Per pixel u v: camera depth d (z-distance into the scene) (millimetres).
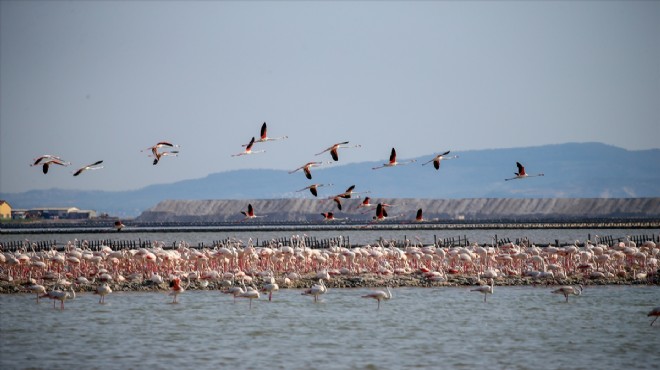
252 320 48781
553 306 53062
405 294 58594
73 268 66250
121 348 42125
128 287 60938
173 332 45656
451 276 65125
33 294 59125
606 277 63781
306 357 40281
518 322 47906
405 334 44938
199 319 49156
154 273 65375
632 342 42906
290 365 38906
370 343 42938
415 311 51531
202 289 61094
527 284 62750
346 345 42562
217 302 55188
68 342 43438
